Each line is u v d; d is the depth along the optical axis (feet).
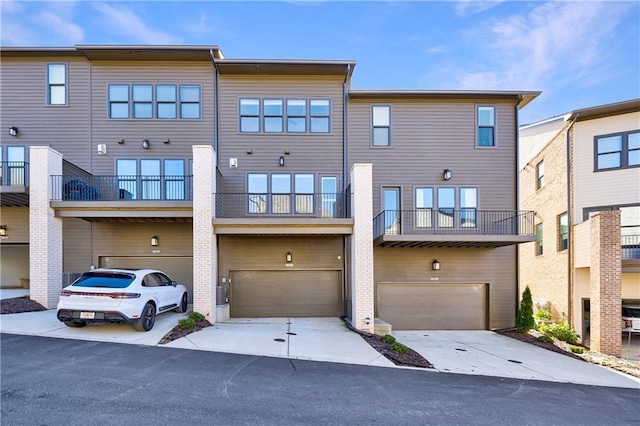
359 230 32.86
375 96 39.88
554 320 44.96
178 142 38.63
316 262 39.17
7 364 18.22
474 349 29.94
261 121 39.42
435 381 19.65
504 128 40.70
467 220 39.73
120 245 38.45
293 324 33.96
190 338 25.11
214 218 32.96
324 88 40.11
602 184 40.34
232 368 19.25
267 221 33.24
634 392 20.38
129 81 38.83
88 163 37.88
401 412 14.90
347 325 33.88
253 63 37.40
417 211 39.58
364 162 39.83
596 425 15.16
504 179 40.29
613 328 32.71
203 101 39.06
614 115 40.14
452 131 40.47
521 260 57.41
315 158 39.58
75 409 13.46
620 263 33.12
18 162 35.76
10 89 38.14
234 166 38.45
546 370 24.08
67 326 25.93
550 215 47.42
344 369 20.40
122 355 20.38
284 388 16.81
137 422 12.63
